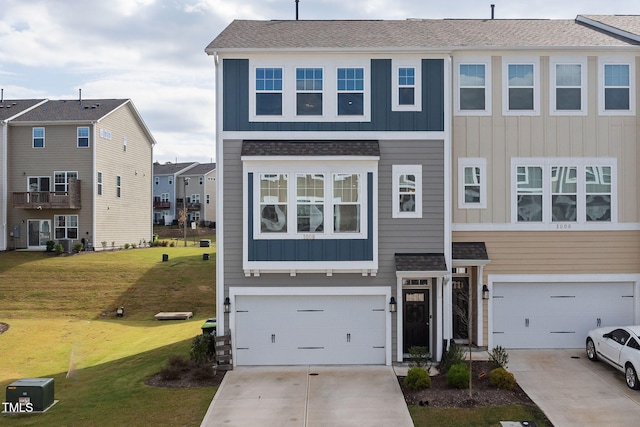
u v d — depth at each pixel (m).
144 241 41.12
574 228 15.32
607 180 15.40
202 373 13.30
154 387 12.85
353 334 14.55
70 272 28.66
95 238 33.94
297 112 14.47
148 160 42.16
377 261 14.17
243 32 15.72
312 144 14.30
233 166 14.37
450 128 14.59
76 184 33.22
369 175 14.11
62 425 10.70
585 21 17.72
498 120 15.25
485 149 15.25
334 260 14.08
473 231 15.26
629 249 15.41
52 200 32.66
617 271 15.37
